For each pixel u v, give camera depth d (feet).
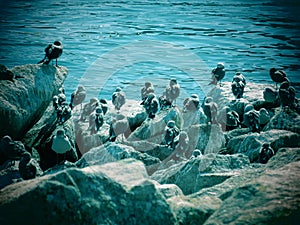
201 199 34.45
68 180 29.27
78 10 190.70
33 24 165.27
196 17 182.39
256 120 63.10
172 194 35.29
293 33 161.07
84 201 29.04
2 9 189.06
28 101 63.16
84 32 155.12
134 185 30.94
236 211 29.66
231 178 39.19
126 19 175.83
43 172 53.57
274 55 134.51
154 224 30.12
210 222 29.53
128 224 29.66
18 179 50.03
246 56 132.57
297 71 120.67
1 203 28.58
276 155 42.52
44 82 67.92
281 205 29.14
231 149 58.80
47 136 64.80
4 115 57.93
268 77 115.65
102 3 206.69
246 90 81.51
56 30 157.07
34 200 28.30
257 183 31.71
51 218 28.19
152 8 197.88
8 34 149.69
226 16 185.88
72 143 62.49
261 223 28.14
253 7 206.39
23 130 62.44
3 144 52.85
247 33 159.12
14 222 28.02
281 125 62.75
